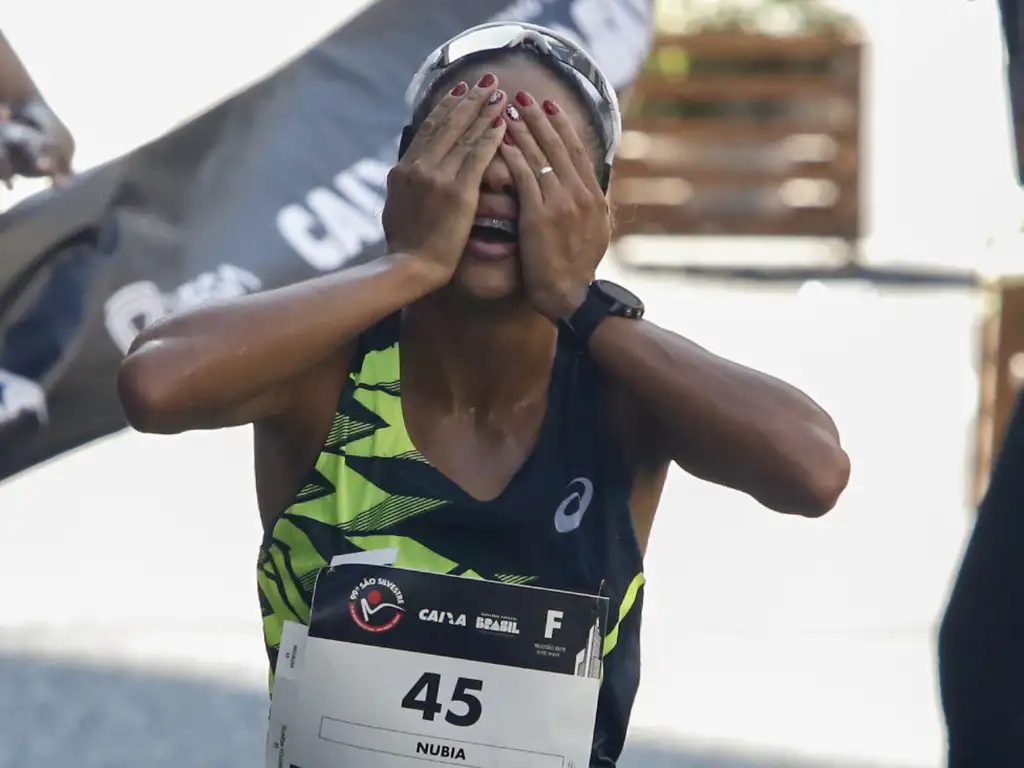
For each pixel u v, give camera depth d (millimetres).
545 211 8336
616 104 8789
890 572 24359
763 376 8500
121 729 18078
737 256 46344
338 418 8398
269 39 18625
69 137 15328
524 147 8398
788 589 23766
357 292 8211
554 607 8219
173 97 18203
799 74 47188
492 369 8531
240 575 23375
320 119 16141
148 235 15352
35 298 14891
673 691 20109
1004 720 9109
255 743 18141
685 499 27453
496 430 8531
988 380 25344
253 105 15953
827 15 47781
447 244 8312
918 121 48656
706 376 8367
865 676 20688
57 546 24000
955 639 9352
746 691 20219
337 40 16328
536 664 8195
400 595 8180
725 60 47125
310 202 15961
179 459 27953
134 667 19984
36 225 14930
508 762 8180
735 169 47281
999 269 25500
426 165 8359
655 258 45781
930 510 26812
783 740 18703
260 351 8031
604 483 8484
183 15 18172
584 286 8516
